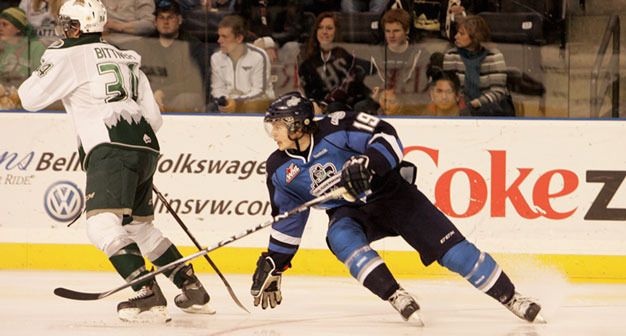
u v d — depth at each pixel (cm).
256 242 1742
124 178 1136
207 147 1753
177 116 1756
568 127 1725
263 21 1858
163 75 1866
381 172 1049
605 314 1270
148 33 1856
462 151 1738
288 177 1105
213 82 1866
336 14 1848
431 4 1834
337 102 1862
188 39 1859
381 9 1844
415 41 1844
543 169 1728
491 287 1129
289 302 1373
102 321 1148
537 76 1836
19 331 1067
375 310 1289
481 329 1110
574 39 1825
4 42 1852
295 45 1861
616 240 1717
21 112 1753
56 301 1339
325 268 1725
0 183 1752
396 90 1856
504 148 1731
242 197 1747
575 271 1720
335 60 1856
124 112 1158
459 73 1842
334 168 1092
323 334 1068
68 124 1750
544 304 1376
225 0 1855
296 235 1140
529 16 1825
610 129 1720
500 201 1728
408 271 1719
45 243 1747
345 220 1122
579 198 1720
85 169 1162
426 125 1739
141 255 1131
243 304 1342
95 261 1738
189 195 1747
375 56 1855
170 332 1065
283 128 1076
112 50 1180
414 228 1116
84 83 1148
